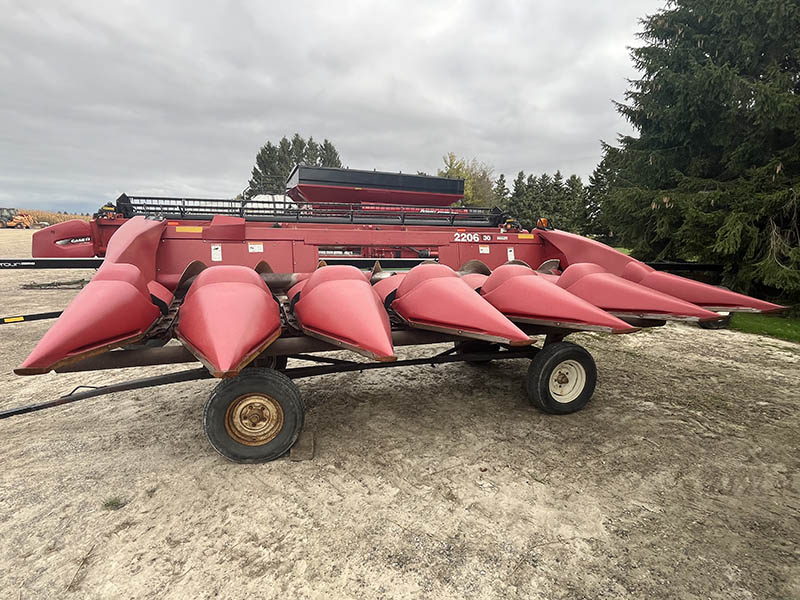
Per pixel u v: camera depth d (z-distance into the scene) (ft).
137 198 19.51
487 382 14.32
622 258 16.15
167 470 9.00
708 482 8.81
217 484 8.51
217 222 17.42
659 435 10.77
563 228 104.63
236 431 8.95
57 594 5.99
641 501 8.15
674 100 32.50
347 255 24.50
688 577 6.38
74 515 7.61
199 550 6.82
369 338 8.31
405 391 13.51
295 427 9.14
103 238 19.93
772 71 27.61
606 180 42.98
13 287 33.83
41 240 22.50
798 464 9.53
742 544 7.07
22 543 6.95
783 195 25.00
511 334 8.99
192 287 9.21
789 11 27.27
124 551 6.79
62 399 8.87
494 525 7.43
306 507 7.85
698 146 32.99
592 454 9.80
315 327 9.32
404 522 7.48
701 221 27.61
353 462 9.34
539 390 11.27
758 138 28.73
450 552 6.81
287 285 14.20
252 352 8.01
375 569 6.46
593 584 6.23
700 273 30.76
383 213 23.11
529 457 9.63
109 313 7.91
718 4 30.07
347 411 12.00
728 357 17.85
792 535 7.31
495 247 20.11
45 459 9.43
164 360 8.95
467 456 9.65
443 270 10.85
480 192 143.95
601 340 20.48
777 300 27.71
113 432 10.70
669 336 21.48
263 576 6.32
